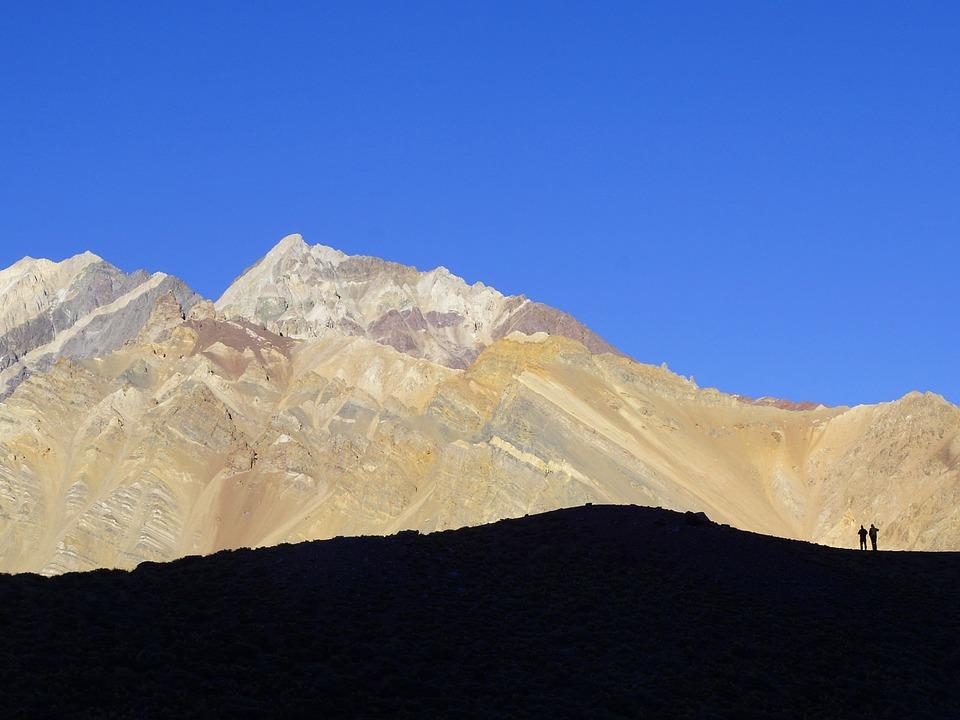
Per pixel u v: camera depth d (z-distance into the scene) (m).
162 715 43.03
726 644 53.62
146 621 50.84
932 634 57.47
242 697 44.94
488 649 51.25
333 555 59.72
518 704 46.91
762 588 59.62
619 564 60.53
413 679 48.12
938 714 50.44
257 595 54.66
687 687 49.72
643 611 55.72
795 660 53.19
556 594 57.12
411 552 60.78
